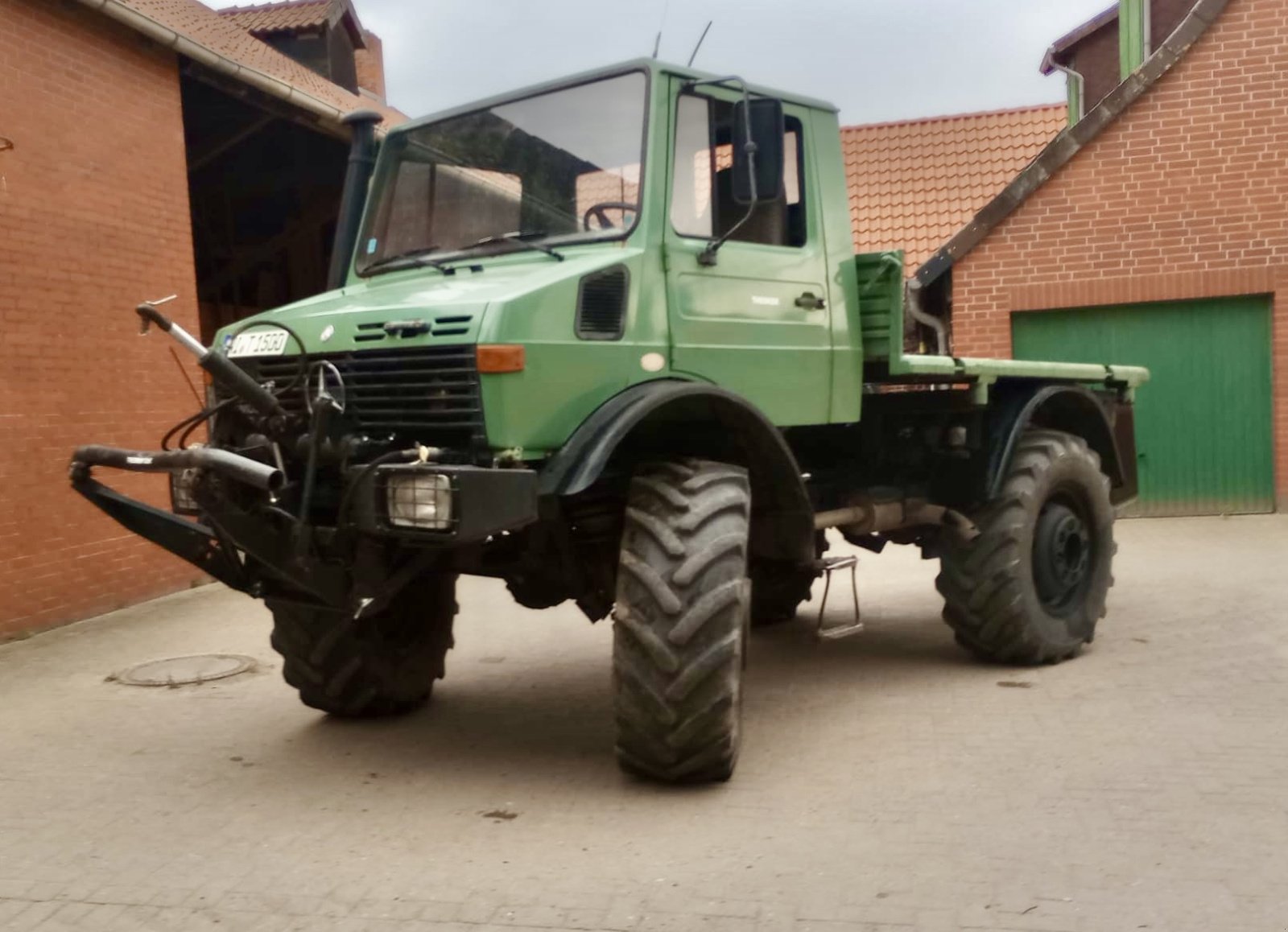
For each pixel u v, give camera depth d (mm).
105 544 8266
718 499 4266
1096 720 5121
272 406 4195
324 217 12602
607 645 7172
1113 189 11258
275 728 5449
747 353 4895
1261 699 5355
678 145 4719
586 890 3525
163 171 8930
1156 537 10344
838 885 3510
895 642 6938
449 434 4195
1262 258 10961
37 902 3545
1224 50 10906
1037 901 3361
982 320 11641
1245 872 3506
